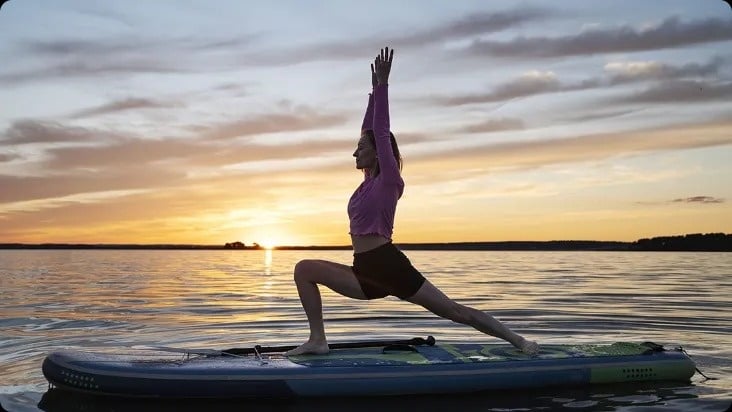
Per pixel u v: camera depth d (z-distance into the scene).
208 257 70.06
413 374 5.08
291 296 14.66
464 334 8.23
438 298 5.35
